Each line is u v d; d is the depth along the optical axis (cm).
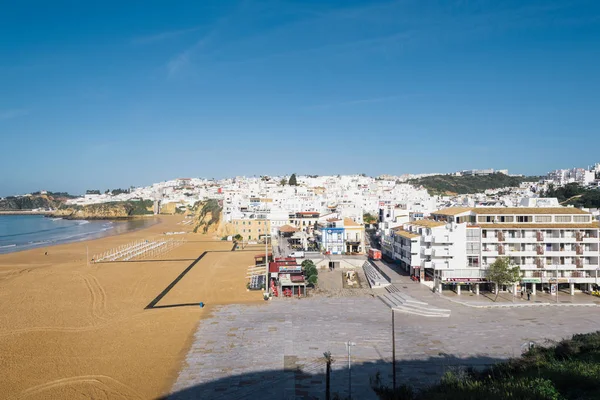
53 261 12938
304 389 4341
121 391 4353
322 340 5747
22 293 8506
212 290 8800
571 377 3719
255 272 10550
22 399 4181
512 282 7625
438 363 4928
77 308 7388
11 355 5266
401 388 4044
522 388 3500
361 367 4862
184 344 5638
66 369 4875
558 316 6756
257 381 4547
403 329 6169
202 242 17650
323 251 12850
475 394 3547
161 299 8038
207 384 4491
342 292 8681
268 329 6228
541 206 9450
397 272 9888
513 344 5500
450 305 7381
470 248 8256
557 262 8212
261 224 17925
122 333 6081
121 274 10581
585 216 8450
